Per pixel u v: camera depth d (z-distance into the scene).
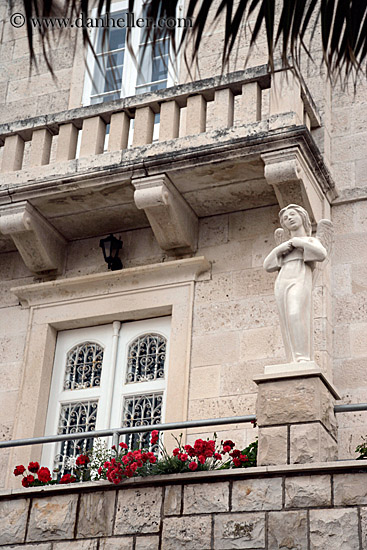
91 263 10.80
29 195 10.36
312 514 7.01
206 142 9.77
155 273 10.23
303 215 8.40
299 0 4.69
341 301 9.59
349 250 9.84
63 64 12.45
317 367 7.62
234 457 7.82
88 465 8.95
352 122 10.60
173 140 9.96
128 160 9.96
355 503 6.94
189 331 9.80
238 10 4.59
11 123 10.91
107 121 10.66
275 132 9.40
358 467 7.05
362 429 8.80
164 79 12.04
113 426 9.81
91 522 7.73
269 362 9.38
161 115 10.28
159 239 10.23
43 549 7.78
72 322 10.47
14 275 11.07
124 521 7.60
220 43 11.67
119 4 12.67
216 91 10.14
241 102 9.96
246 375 9.40
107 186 10.07
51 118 10.73
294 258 8.17
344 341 9.35
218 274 10.07
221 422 7.80
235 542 7.13
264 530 7.09
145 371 10.00
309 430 7.38
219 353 9.62
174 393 9.53
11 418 10.13
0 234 10.85
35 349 10.39
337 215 10.10
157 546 7.39
